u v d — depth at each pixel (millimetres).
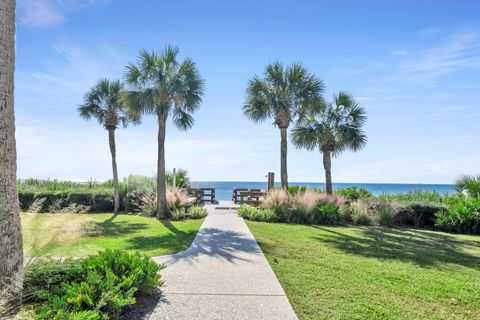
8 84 3121
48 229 3697
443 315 3311
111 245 6406
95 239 7023
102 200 14039
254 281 4086
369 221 11086
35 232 3699
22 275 3094
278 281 4125
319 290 3904
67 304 2650
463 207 10117
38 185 16016
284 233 8289
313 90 13102
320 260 5426
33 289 3102
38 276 3342
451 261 5746
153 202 12344
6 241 3008
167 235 7668
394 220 11203
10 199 3080
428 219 11125
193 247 6145
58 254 4422
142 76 11367
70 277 3342
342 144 14164
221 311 3150
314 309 3328
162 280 4070
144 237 7379
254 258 5289
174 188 13992
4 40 3119
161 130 11641
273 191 12641
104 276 3264
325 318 3125
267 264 4926
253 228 8945
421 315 3289
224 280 4113
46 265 3484
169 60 11516
